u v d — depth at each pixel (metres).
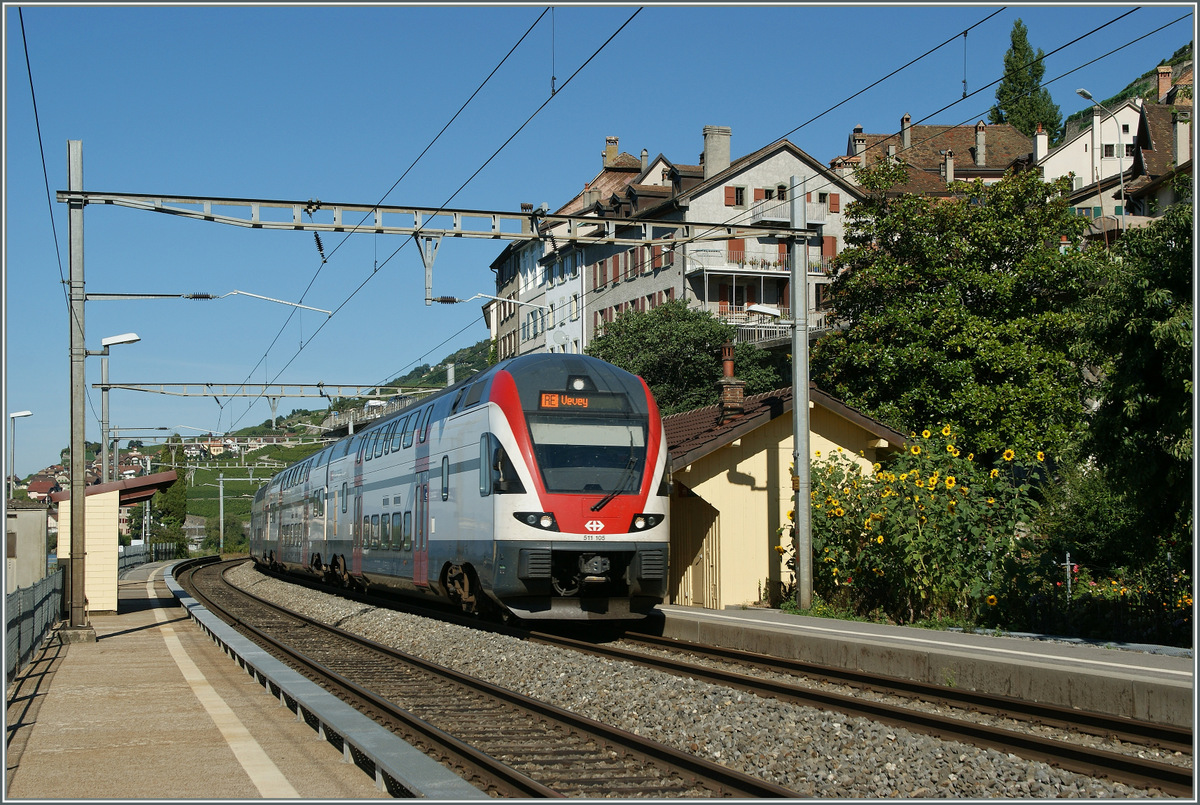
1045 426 25.92
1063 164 67.19
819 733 8.84
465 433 17.55
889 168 28.61
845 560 17.11
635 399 16.77
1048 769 7.46
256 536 46.06
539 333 65.56
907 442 19.98
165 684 12.30
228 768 7.84
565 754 8.45
